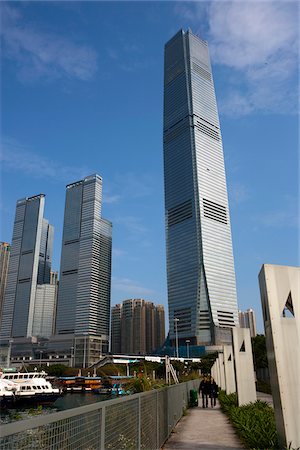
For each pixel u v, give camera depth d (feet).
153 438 30.96
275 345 25.95
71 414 13.53
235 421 42.98
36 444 11.33
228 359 89.76
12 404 194.90
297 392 25.16
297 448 23.71
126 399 21.90
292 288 27.20
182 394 66.33
